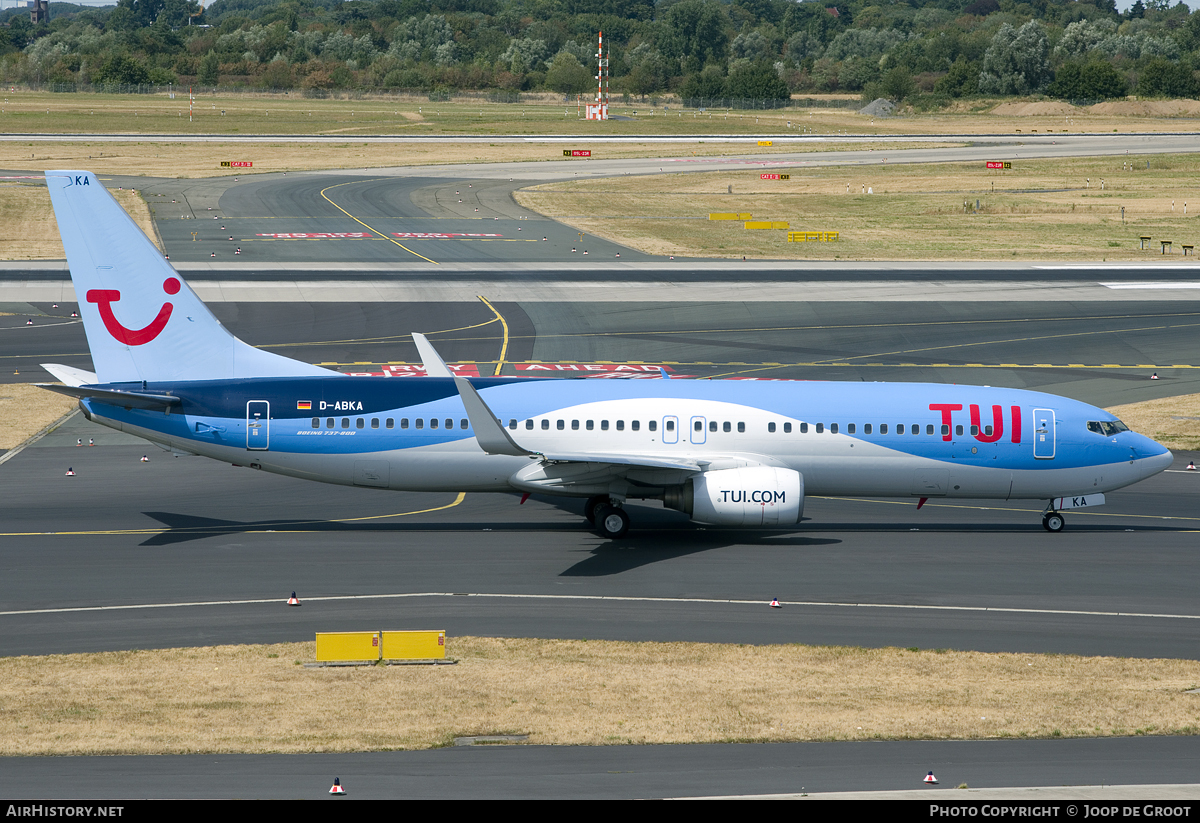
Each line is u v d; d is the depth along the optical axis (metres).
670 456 162.62
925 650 119.38
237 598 134.12
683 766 87.25
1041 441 165.88
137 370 161.50
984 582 144.25
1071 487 168.00
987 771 86.94
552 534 165.00
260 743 91.44
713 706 101.44
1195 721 99.06
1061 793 81.94
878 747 92.25
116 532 161.12
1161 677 111.81
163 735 93.06
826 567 150.25
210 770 85.62
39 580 139.25
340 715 98.25
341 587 139.00
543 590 138.88
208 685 105.94
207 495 182.50
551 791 81.56
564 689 105.69
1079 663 115.69
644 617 129.25
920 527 172.50
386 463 162.38
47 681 106.69
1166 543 163.62
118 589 136.50
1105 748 92.56
